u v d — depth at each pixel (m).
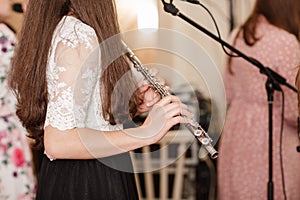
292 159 2.84
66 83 1.68
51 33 1.76
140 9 2.98
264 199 2.88
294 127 2.82
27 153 2.95
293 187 2.85
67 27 1.72
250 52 2.83
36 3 1.81
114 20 1.80
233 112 2.93
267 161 2.86
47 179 1.84
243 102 2.91
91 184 1.79
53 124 1.69
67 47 1.69
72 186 1.79
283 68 2.77
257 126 2.87
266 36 2.80
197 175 3.81
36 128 1.85
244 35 2.86
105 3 1.79
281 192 2.86
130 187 1.87
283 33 2.78
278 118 2.83
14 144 2.89
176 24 3.94
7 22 2.88
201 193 3.80
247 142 2.89
